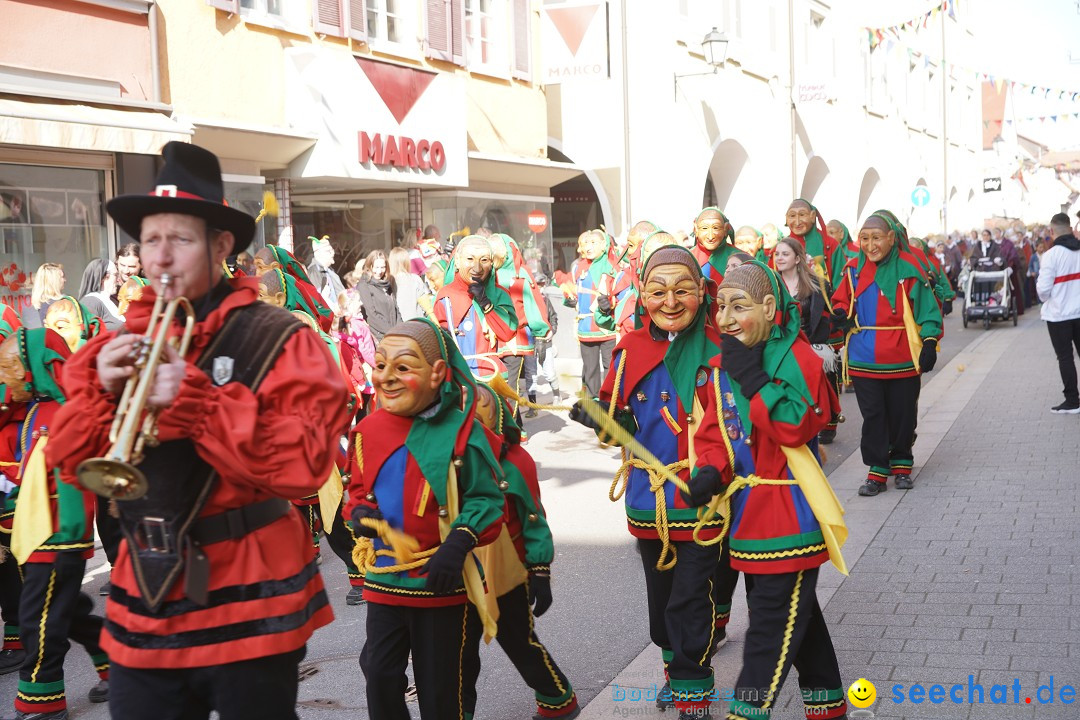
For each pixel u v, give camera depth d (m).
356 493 4.12
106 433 2.83
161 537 2.91
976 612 5.75
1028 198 62.91
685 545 4.65
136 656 2.93
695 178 24.50
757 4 28.20
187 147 3.01
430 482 3.94
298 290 7.09
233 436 2.78
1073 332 11.79
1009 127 55.81
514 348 9.98
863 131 36.72
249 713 2.96
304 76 14.61
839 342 9.95
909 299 8.62
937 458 9.88
